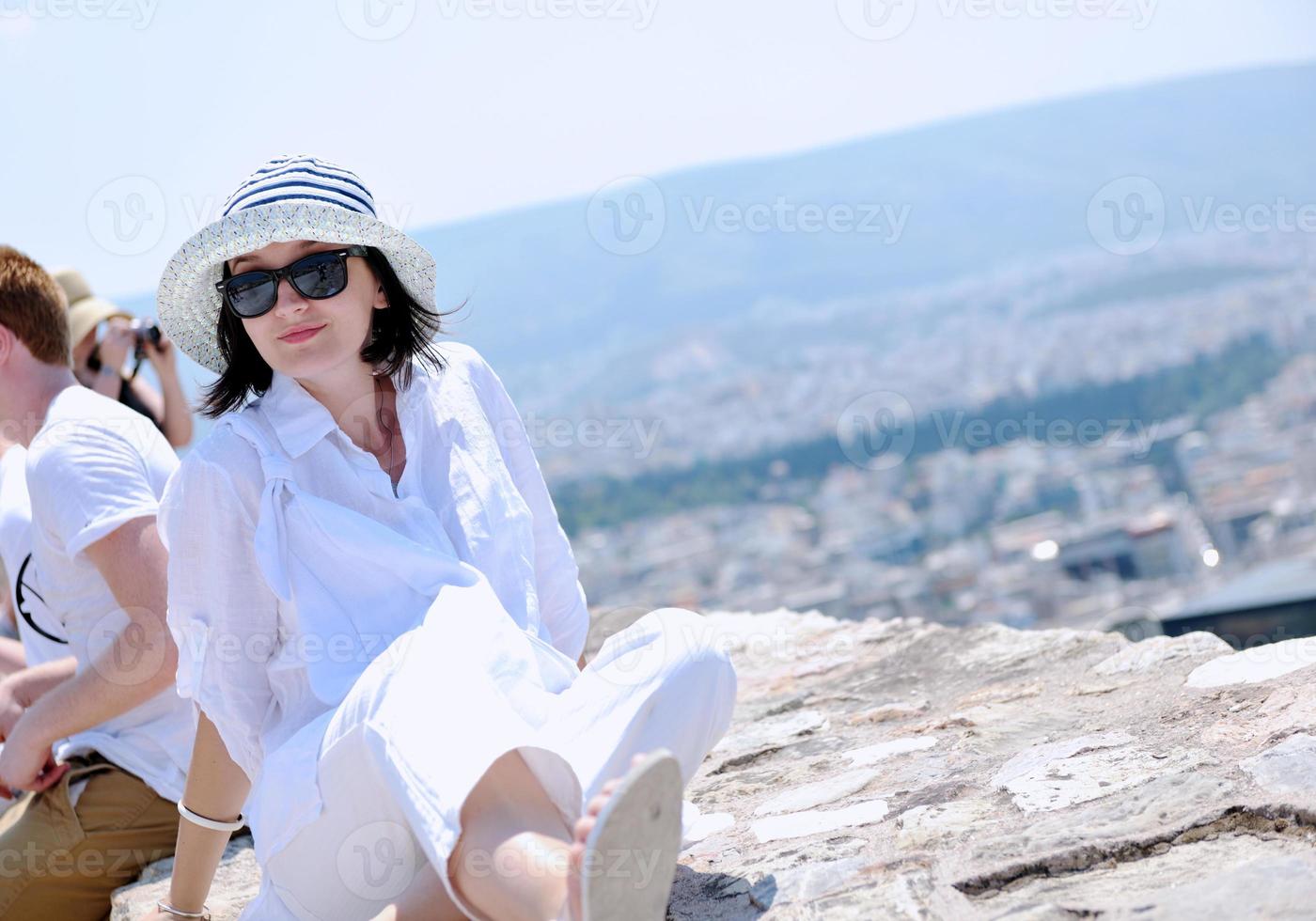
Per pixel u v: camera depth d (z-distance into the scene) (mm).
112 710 2422
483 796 1448
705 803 2414
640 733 1613
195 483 1780
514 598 1850
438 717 1505
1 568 3477
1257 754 1815
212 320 1983
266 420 1854
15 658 3285
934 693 2918
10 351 2758
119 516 2352
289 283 1797
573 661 2049
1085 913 1439
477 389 2016
